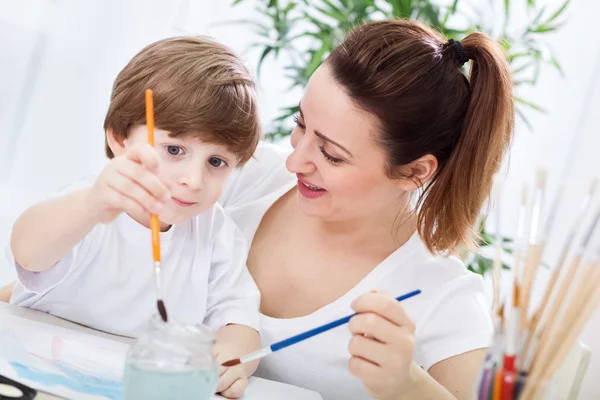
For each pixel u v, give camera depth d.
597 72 2.32
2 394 0.78
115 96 1.17
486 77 1.17
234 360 0.86
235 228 1.32
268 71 2.50
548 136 2.38
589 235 0.77
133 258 1.20
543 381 0.75
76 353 0.96
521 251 0.80
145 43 2.37
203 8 2.46
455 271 1.26
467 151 1.17
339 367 1.20
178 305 1.23
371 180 1.12
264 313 1.27
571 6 2.37
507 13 2.12
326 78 1.09
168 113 1.09
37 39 2.27
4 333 0.97
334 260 1.26
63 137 2.32
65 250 1.03
